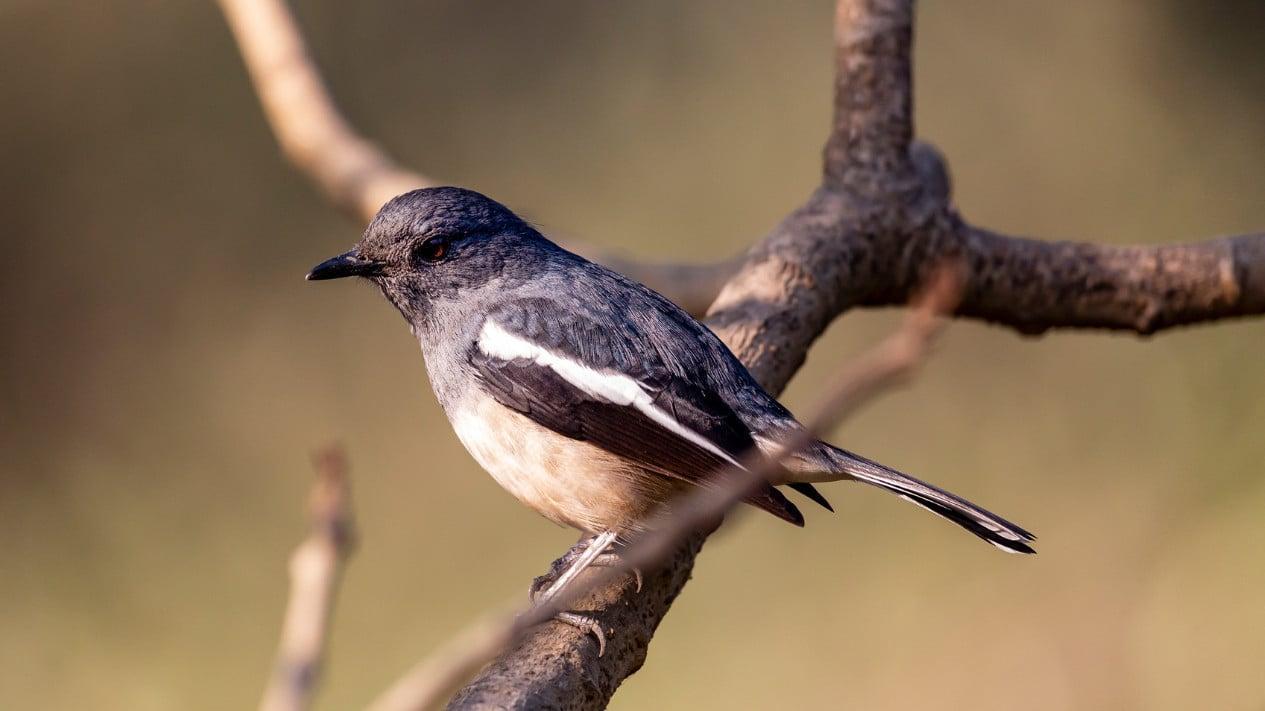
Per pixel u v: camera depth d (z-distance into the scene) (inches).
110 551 534.9
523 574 525.3
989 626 483.2
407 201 294.7
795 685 481.4
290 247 584.7
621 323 274.8
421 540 539.2
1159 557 491.2
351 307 580.7
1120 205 570.6
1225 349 524.4
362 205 366.9
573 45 590.9
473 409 277.6
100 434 563.5
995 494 521.7
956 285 318.0
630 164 580.1
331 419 567.2
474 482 552.1
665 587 247.4
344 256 297.7
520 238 294.7
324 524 150.9
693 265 364.8
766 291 300.5
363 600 522.6
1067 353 539.5
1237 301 329.7
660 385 264.7
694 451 258.2
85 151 584.7
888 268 318.0
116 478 556.1
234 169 586.2
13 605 517.3
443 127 584.7
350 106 581.6
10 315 570.6
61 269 578.2
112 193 584.4
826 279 304.7
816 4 586.2
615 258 359.6
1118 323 333.1
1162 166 568.7
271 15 375.6
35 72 585.3
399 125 583.8
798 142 577.0
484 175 582.6
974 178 582.6
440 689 134.0
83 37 588.4
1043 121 581.6
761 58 585.6
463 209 292.4
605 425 264.2
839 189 321.1
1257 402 512.7
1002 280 324.8
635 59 588.4
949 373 542.3
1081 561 495.8
